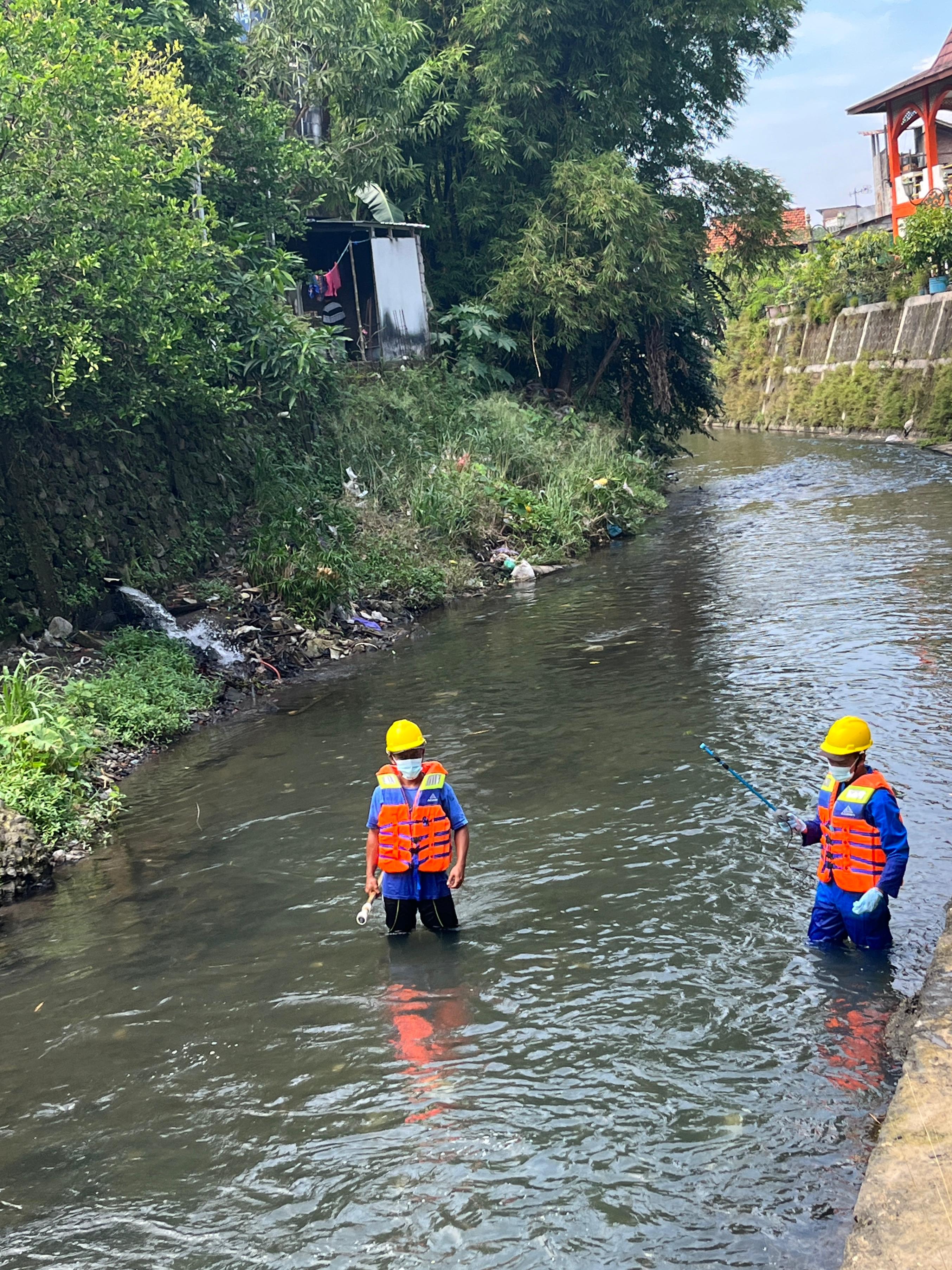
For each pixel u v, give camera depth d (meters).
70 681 10.05
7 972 5.74
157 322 11.12
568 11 24.72
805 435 42.94
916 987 4.62
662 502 24.38
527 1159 3.77
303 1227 3.55
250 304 15.02
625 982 4.91
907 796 6.57
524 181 26.83
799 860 6.02
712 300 30.89
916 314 35.78
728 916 5.45
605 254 24.62
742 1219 3.39
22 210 10.01
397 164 22.36
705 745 8.04
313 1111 4.18
